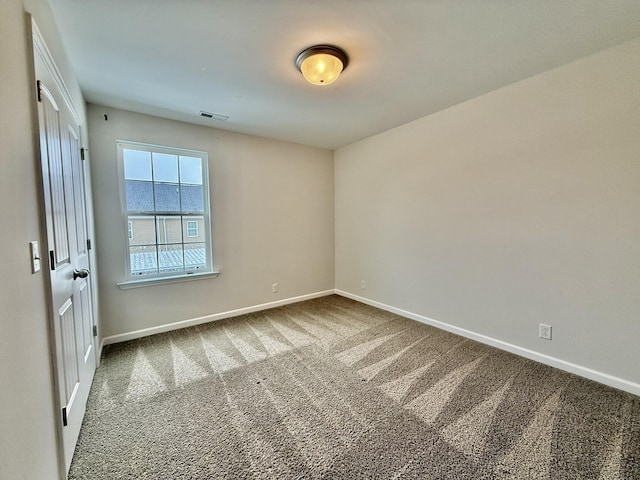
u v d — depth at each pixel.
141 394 1.93
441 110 2.88
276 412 1.74
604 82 1.89
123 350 2.59
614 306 1.93
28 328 0.98
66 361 1.39
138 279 2.88
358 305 3.95
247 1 1.42
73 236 1.68
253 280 3.68
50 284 1.19
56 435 1.21
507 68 2.10
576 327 2.10
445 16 1.54
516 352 2.45
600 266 1.97
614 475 1.28
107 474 1.31
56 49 1.51
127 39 1.70
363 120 3.13
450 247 2.92
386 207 3.62
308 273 4.23
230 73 2.11
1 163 0.83
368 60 1.96
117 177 2.74
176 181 3.10
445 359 2.38
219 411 1.76
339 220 4.41
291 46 1.80
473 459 1.38
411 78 2.22
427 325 3.17
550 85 2.13
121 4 1.41
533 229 2.29
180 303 3.12
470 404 1.80
